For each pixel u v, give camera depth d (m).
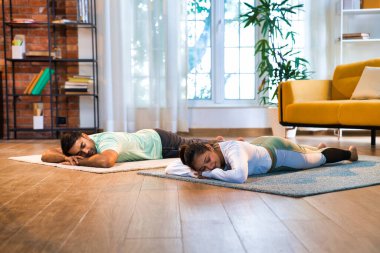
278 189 2.24
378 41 6.25
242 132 6.28
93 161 3.05
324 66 6.06
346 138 5.62
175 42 6.07
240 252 1.36
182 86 6.13
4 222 1.75
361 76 4.89
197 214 1.82
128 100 6.19
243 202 2.02
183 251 1.38
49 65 5.91
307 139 5.51
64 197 2.19
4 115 6.13
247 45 6.41
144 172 2.84
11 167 3.25
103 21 6.07
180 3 6.08
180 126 6.15
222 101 6.41
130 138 3.33
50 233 1.59
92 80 6.02
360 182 2.43
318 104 4.62
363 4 6.00
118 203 2.04
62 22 5.81
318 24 6.04
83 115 6.20
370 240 1.46
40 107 5.95
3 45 6.10
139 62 6.14
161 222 1.71
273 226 1.64
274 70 5.79
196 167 2.54
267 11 5.75
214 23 6.36
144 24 6.13
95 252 1.38
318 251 1.36
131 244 1.45
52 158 3.38
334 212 1.83
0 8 6.12
